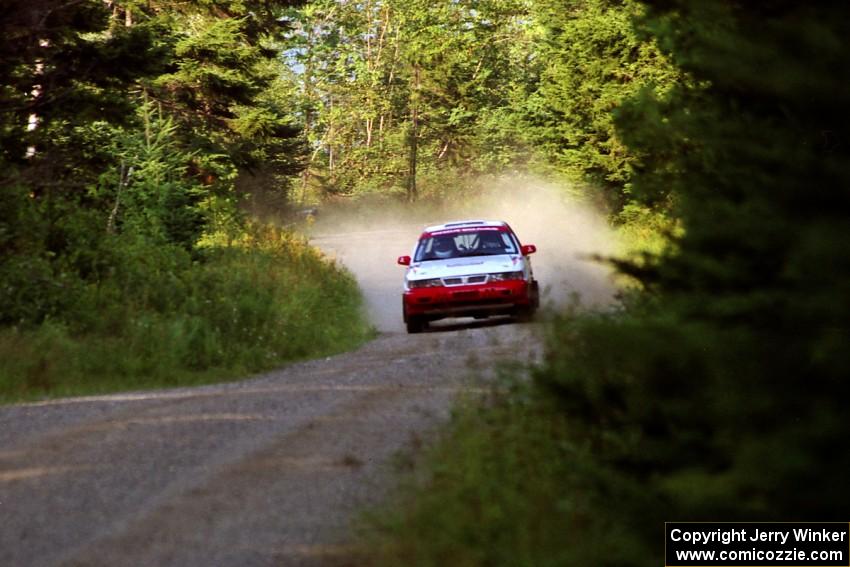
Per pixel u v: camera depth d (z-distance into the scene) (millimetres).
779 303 17594
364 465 30969
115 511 27969
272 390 46625
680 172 22281
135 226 82875
